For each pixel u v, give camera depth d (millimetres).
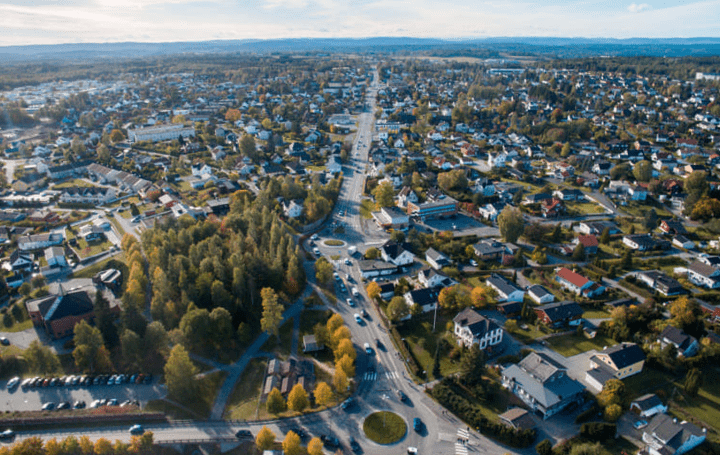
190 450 80812
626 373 99000
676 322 111688
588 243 154625
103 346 100625
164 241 131500
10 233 164500
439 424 87312
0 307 123250
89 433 84375
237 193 192250
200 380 98250
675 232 168875
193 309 107125
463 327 109062
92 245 159250
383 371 101438
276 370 99750
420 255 154500
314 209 178250
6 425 86000
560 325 116875
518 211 162250
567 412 89875
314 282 137625
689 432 80750
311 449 76812
